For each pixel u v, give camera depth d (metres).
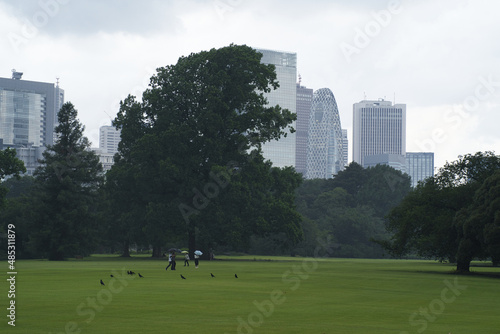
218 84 178.00
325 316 43.94
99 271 100.56
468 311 48.56
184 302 51.44
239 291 62.78
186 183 174.50
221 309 46.97
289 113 184.88
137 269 110.81
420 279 89.06
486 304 54.38
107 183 190.62
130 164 187.25
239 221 172.00
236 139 177.62
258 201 179.38
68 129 192.38
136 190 186.12
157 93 182.25
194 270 108.50
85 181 195.88
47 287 65.44
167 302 51.38
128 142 190.75
